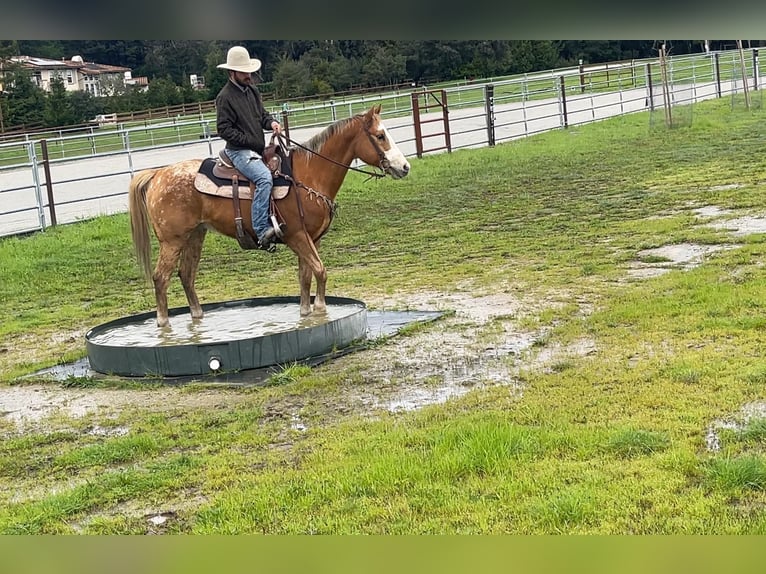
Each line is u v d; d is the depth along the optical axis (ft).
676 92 85.35
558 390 20.30
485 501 14.73
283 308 30.68
